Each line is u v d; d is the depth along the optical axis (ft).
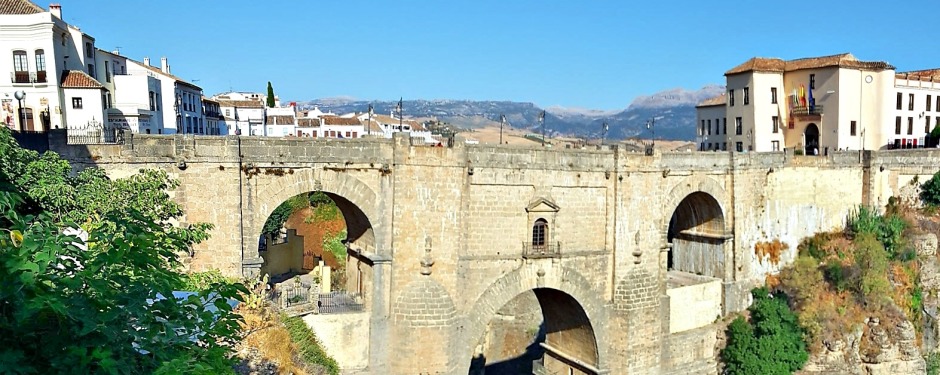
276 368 115.85
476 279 144.46
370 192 135.13
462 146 139.33
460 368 143.84
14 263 45.32
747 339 180.86
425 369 138.82
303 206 249.55
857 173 222.28
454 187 139.44
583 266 158.20
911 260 218.79
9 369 43.50
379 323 136.56
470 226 143.13
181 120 289.94
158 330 52.34
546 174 150.61
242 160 123.85
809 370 187.42
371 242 139.85
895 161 228.02
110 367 45.03
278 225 219.82
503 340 225.76
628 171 161.38
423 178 136.98
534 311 231.91
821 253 208.95
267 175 126.72
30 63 204.85
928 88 305.94
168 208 117.29
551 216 151.94
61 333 47.70
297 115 481.87
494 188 144.87
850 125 275.80
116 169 117.91
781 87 290.76
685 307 181.06
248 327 118.52
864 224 218.18
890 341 198.18
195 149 121.29
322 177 130.72
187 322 55.21
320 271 172.96
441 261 139.85
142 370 51.44
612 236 160.97
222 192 122.83
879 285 203.41
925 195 234.38
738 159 187.52
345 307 140.05
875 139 282.97
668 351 173.47
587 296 159.63
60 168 104.99
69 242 51.29
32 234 50.26
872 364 195.93
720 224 190.29
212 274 120.98
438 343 139.44
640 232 165.07
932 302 215.51
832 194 215.92
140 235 55.88
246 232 125.49
